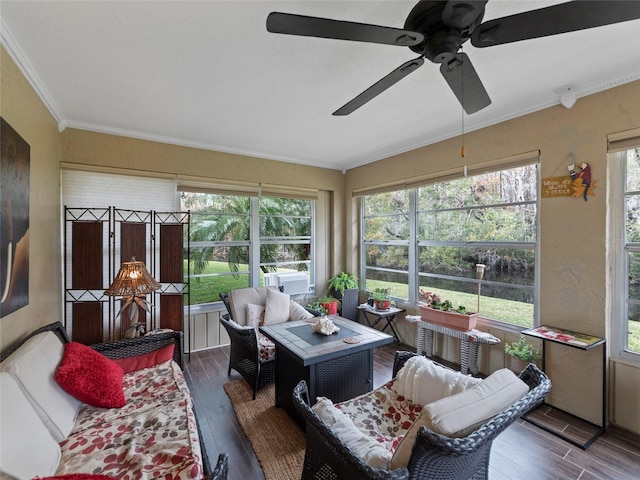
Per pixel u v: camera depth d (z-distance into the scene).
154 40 1.67
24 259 1.79
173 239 3.20
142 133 3.15
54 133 2.63
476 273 3.15
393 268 4.12
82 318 2.80
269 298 3.23
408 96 2.36
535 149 2.53
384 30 1.12
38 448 1.20
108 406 1.71
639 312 2.13
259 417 2.31
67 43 1.69
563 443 2.03
